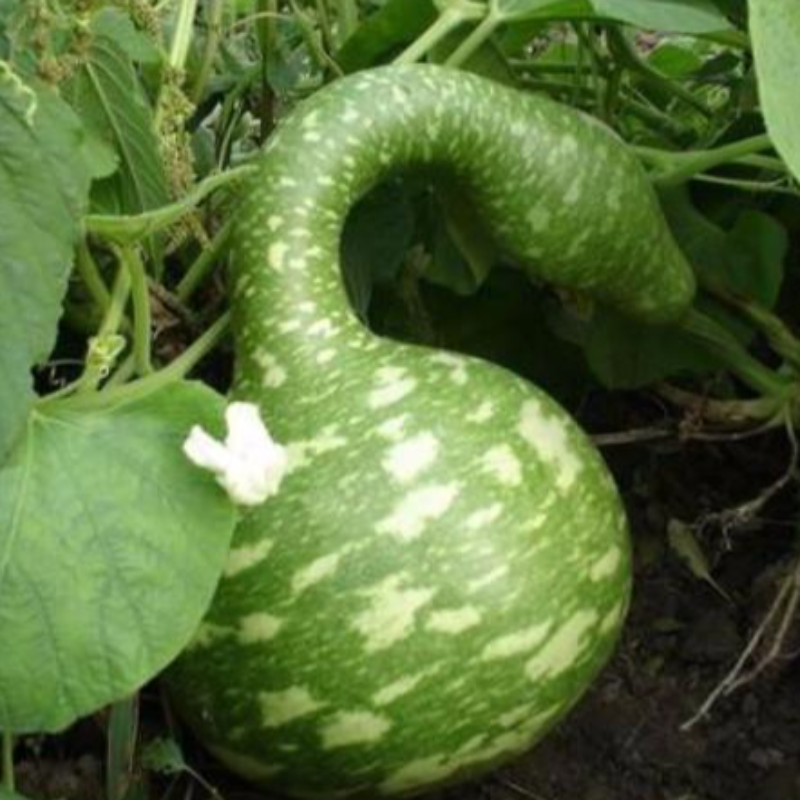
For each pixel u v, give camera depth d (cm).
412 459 71
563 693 75
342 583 70
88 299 82
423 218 94
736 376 103
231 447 63
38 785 82
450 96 77
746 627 99
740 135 99
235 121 100
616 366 97
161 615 63
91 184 77
